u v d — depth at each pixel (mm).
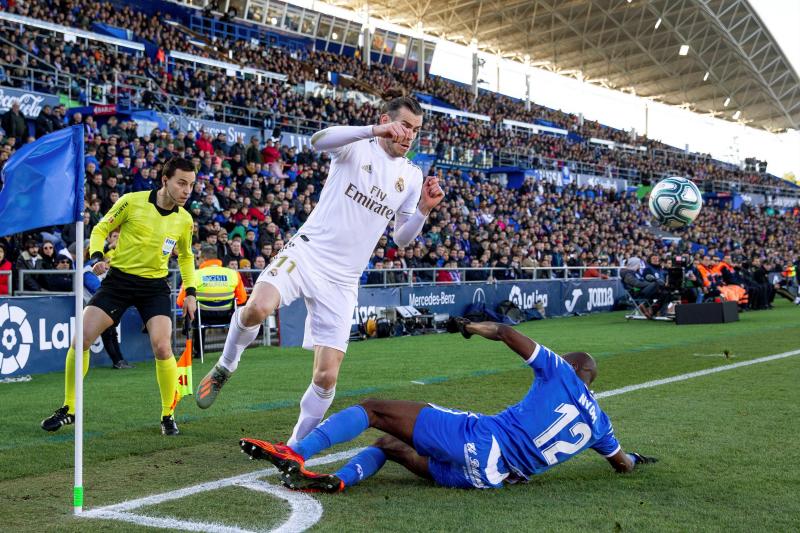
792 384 7352
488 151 29828
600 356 9922
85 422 5684
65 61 18500
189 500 3654
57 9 22719
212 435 5195
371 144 4191
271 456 3621
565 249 21703
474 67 41625
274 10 36188
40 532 3172
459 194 23219
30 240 9914
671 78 53188
